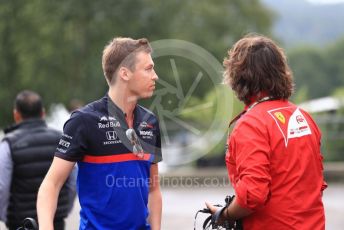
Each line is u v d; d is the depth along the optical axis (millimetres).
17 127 12516
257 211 8641
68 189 12438
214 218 8883
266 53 8875
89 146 9016
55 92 54906
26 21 55094
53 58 54188
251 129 8523
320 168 9000
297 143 8672
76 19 53000
